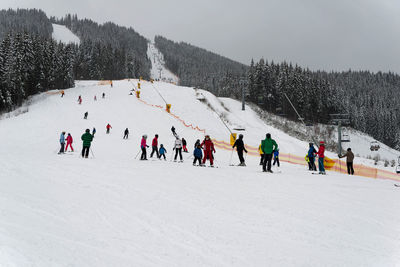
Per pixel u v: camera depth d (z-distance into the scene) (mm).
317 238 4457
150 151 24078
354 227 5023
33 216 4906
